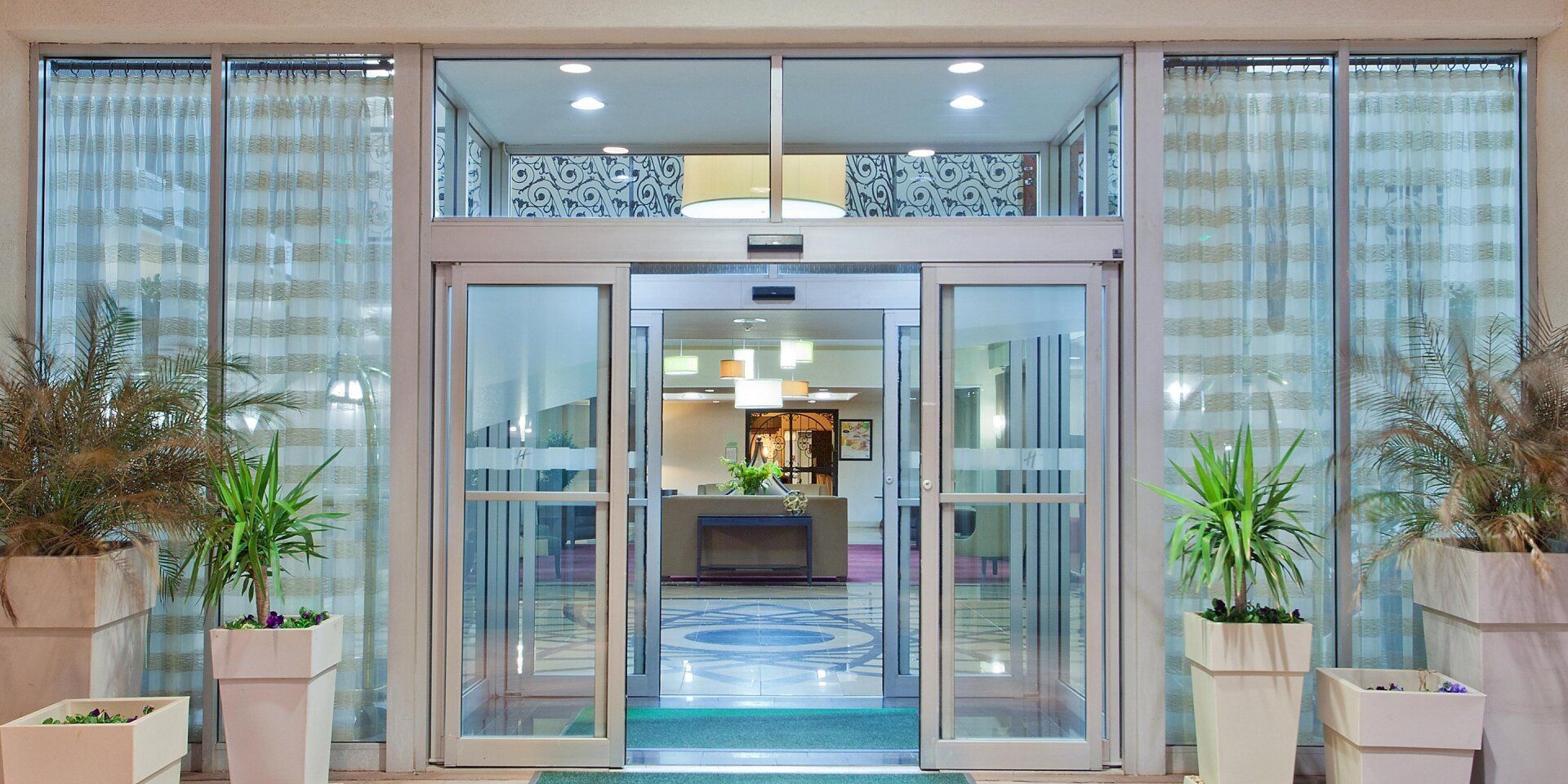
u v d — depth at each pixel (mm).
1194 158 4238
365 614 4180
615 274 4207
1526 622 3527
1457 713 3420
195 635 4160
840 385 15477
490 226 4207
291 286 4215
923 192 4258
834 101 4258
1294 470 4184
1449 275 4234
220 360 4152
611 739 4176
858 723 4875
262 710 3633
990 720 4199
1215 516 3727
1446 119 4270
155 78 4254
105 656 3611
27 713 3498
